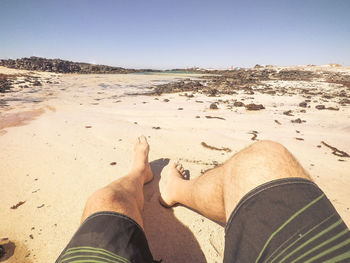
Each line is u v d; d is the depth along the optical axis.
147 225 1.52
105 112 5.17
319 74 21.48
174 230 1.48
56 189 1.92
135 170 1.80
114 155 2.69
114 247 0.67
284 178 0.60
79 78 16.38
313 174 2.19
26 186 1.97
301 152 2.77
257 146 0.76
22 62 23.03
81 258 0.64
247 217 0.57
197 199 1.07
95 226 0.74
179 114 5.02
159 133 3.57
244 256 0.52
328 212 0.50
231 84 12.92
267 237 0.51
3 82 11.23
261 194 0.58
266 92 8.98
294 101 6.88
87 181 2.06
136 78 18.14
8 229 1.46
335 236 0.45
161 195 1.76
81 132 3.57
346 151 2.80
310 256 0.44
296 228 0.49
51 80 13.83
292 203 0.53
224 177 0.82
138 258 0.69
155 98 7.50
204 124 4.17
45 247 1.32
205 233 1.45
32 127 3.84
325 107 5.85
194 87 11.00
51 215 1.59
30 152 2.75
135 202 1.16
